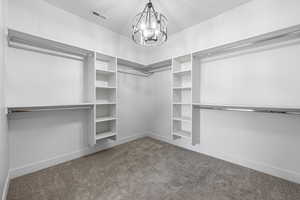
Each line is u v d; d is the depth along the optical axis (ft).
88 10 6.86
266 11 5.63
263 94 5.81
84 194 4.58
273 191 4.67
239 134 6.57
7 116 5.13
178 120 8.89
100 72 8.02
